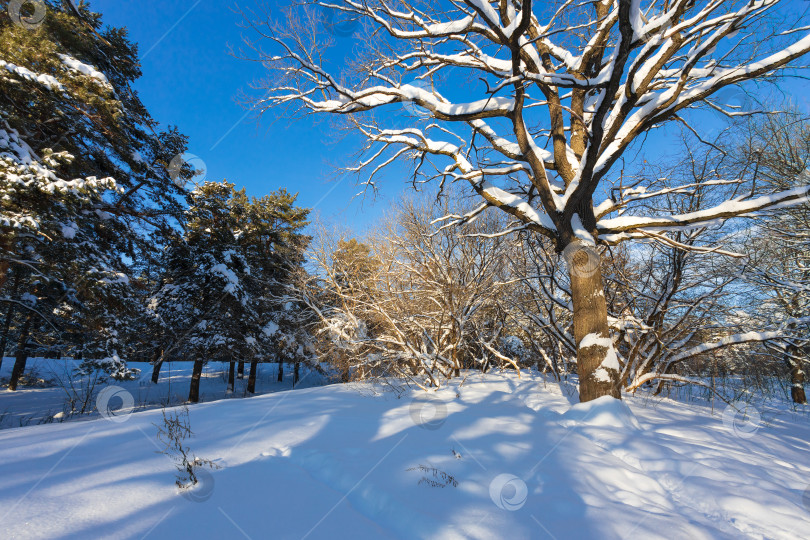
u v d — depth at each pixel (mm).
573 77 5609
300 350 23672
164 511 2588
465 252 11906
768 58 5770
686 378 8109
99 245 13906
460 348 11945
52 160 9203
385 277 12711
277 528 2471
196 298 21000
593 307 6648
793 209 10328
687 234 8984
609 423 5520
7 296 13469
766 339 7848
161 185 15438
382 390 8695
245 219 24234
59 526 2275
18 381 20625
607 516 2754
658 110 6531
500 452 4039
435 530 2441
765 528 2797
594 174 6699
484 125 7867
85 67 10219
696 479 3607
